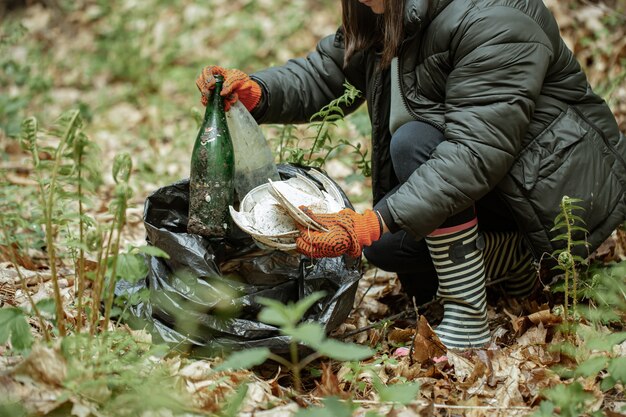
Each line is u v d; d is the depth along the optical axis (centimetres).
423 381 217
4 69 519
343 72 263
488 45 217
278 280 231
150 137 492
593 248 238
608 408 200
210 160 223
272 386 210
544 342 233
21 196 360
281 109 260
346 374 214
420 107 235
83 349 195
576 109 238
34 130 190
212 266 217
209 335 218
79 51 674
